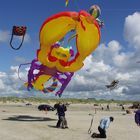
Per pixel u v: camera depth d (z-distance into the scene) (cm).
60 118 2545
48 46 3042
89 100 16150
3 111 4872
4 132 2186
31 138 1961
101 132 2039
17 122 2945
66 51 3102
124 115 4644
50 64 3128
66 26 2984
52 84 3309
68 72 3253
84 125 2802
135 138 2089
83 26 3020
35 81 3272
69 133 2222
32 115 3934
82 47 3088
